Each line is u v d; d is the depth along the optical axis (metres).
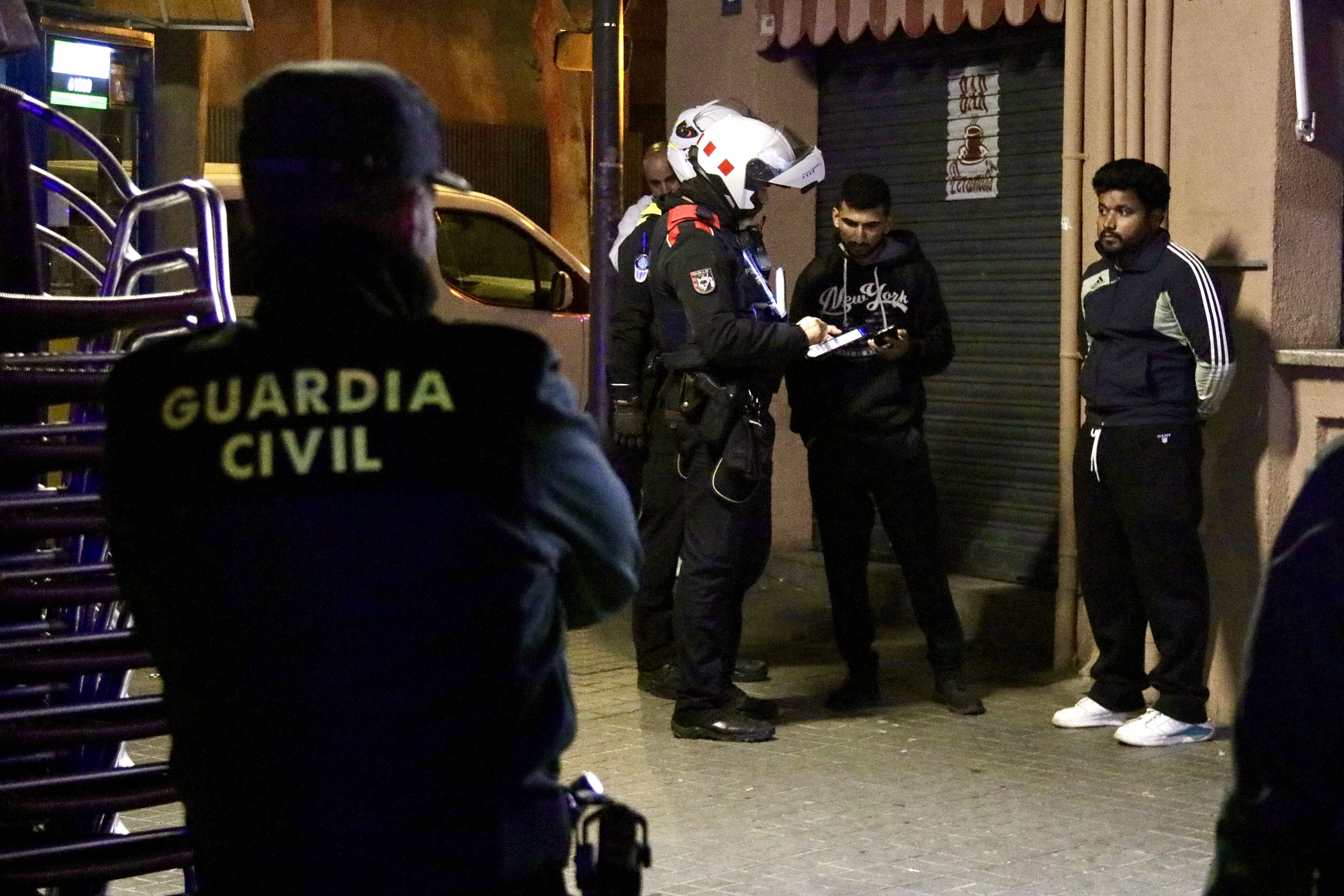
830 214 8.67
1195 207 6.48
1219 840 1.93
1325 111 6.35
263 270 2.00
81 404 2.93
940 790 5.57
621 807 2.09
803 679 7.18
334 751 1.88
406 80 2.05
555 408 1.98
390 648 1.89
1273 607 1.89
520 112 18.36
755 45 8.45
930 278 6.52
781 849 4.96
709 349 5.82
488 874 1.89
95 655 2.74
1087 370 6.23
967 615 7.86
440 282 9.97
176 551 1.95
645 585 6.86
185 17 7.02
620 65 7.70
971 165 8.05
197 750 1.96
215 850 1.94
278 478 1.92
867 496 6.54
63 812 2.69
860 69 8.51
